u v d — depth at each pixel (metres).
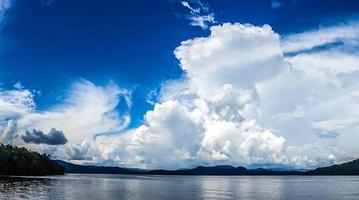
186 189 177.25
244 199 123.69
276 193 158.12
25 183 169.25
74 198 106.62
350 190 184.75
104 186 182.88
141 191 149.25
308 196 140.50
